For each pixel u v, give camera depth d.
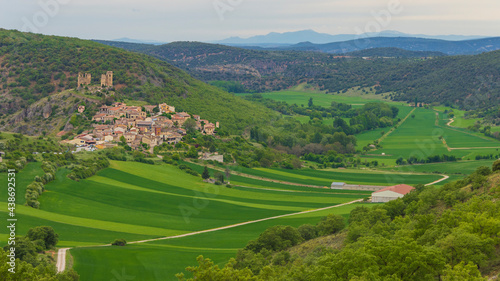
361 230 90.19
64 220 122.12
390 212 109.56
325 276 64.31
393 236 80.44
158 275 91.50
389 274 61.12
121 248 104.44
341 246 91.06
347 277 64.19
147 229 126.44
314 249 92.12
